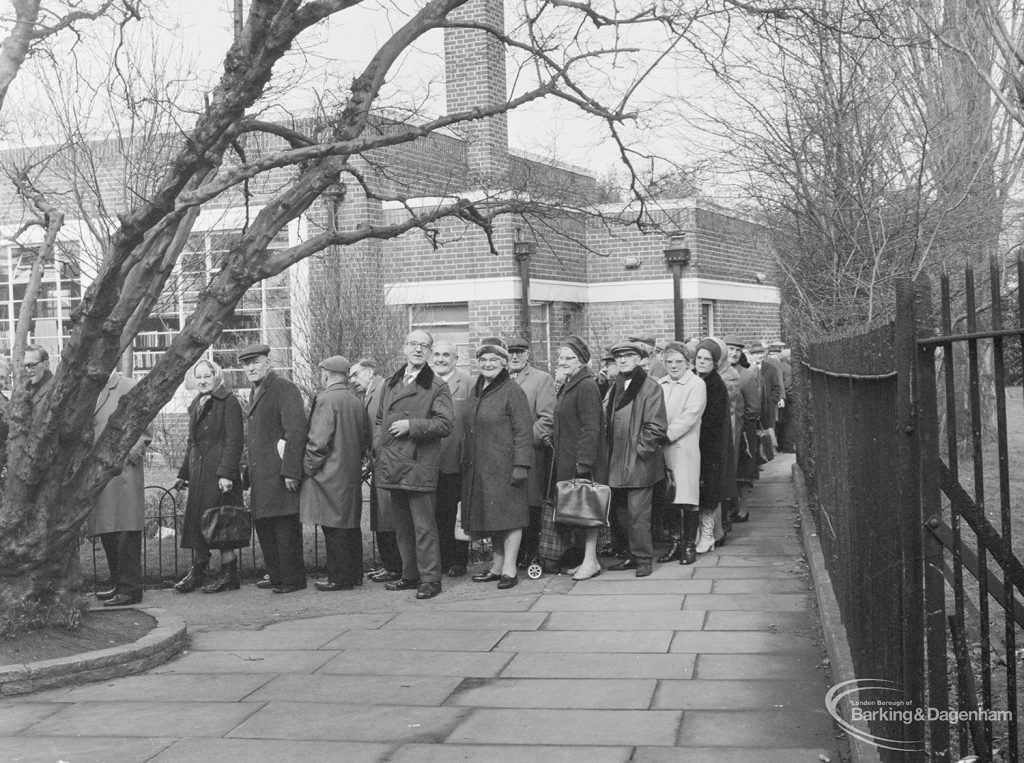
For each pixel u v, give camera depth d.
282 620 8.81
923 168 9.26
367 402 11.05
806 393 12.03
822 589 7.79
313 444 9.78
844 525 6.35
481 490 9.59
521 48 8.62
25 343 8.11
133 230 7.22
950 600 7.54
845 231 9.70
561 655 7.37
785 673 6.75
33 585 7.67
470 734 5.86
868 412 4.71
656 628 7.98
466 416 9.85
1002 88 10.21
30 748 5.91
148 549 12.06
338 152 7.29
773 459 18.89
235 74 7.11
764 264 14.69
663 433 9.91
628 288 22.84
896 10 9.88
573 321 22.31
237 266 7.93
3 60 8.01
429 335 9.70
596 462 9.80
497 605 8.98
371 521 10.49
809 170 10.09
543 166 13.73
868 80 9.58
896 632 3.97
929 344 3.55
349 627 8.43
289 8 7.00
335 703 6.52
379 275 17.75
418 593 9.39
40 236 19.17
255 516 9.94
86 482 7.88
